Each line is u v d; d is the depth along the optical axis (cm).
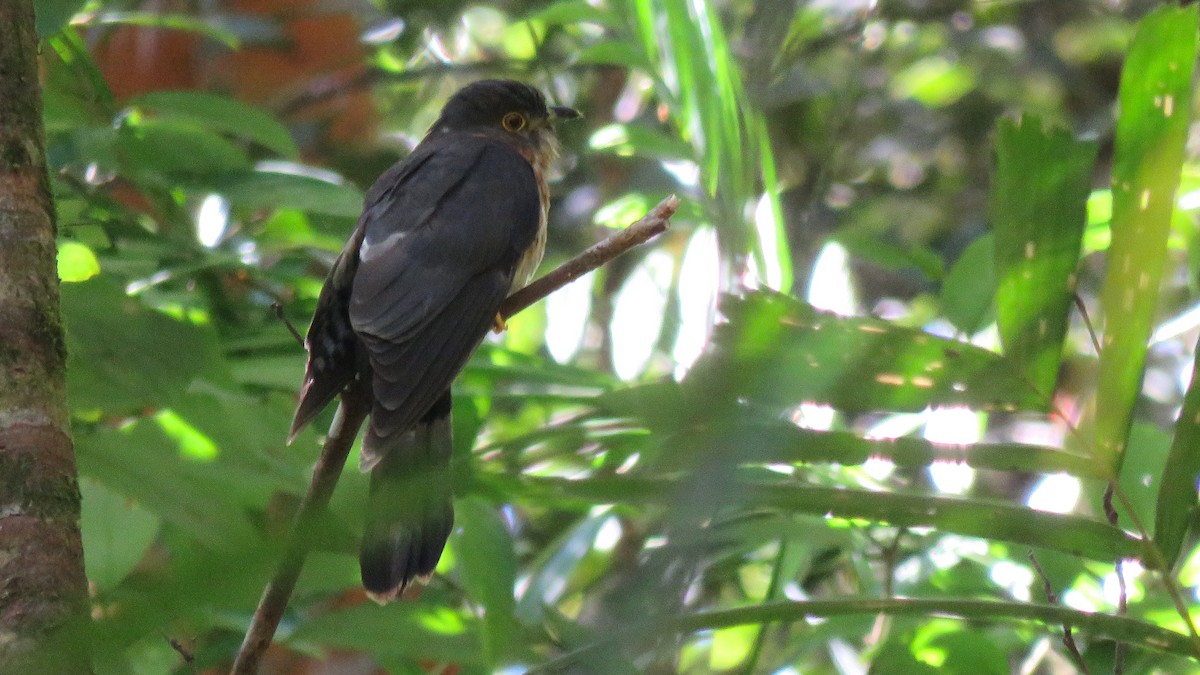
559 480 407
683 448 388
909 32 1473
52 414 433
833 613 409
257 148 1252
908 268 1189
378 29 1373
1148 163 409
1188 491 406
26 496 412
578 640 626
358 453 700
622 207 969
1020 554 744
